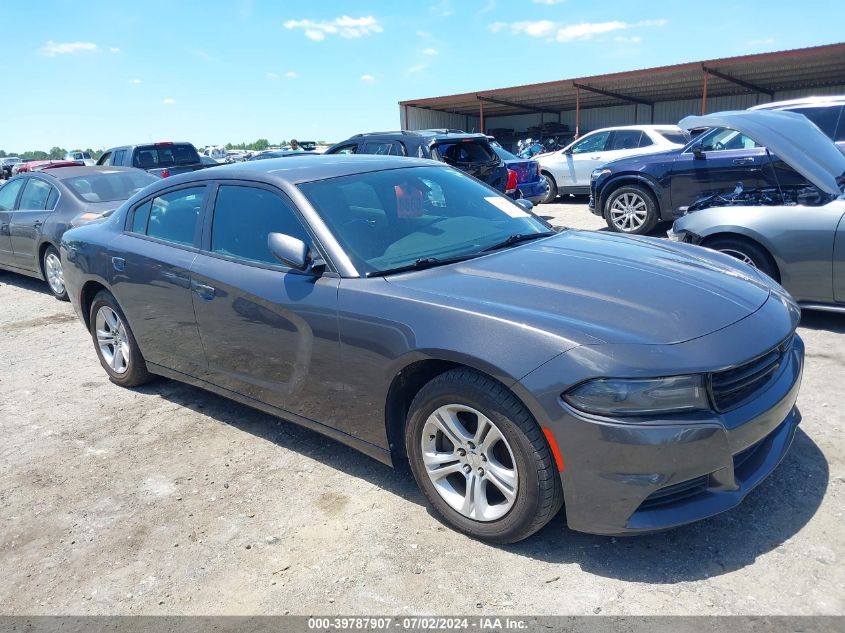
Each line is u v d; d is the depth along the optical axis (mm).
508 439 2600
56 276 8133
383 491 3318
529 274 3039
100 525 3203
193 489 3461
